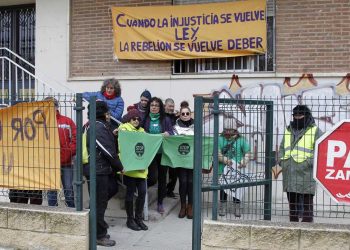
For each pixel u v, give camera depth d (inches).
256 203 211.3
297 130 212.8
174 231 251.8
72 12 348.8
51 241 209.2
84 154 224.4
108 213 281.3
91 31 343.3
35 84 341.1
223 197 207.5
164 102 311.6
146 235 244.7
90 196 209.9
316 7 296.4
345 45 291.4
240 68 315.6
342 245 180.4
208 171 209.2
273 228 186.4
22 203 227.9
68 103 235.0
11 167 226.5
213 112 197.0
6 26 388.5
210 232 192.5
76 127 208.8
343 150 191.5
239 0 309.7
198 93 319.0
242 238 189.3
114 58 337.4
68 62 347.3
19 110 223.6
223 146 209.0
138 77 331.3
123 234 246.1
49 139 220.2
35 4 371.2
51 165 220.4
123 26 333.4
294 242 184.4
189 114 288.4
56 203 229.6
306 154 208.5
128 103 334.0
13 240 215.5
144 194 255.8
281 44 303.3
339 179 192.4
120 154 245.0
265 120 214.2
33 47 381.4
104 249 222.1
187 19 319.3
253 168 213.0
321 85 294.5
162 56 325.7
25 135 223.6
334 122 235.3
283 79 301.7
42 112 220.4
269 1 307.1
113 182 242.8
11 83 373.4
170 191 311.9
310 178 207.2
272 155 215.9
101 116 228.4
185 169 276.2
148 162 252.7
